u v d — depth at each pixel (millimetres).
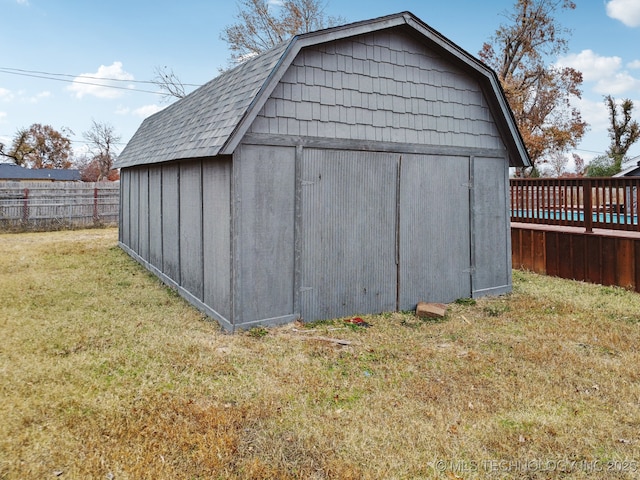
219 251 5148
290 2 22188
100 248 11391
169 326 5098
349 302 5570
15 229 15062
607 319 5422
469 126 6527
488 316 5668
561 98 24062
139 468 2514
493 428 2977
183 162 6445
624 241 6914
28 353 4199
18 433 2842
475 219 6629
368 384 3631
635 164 16766
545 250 8234
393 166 5840
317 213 5293
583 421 3064
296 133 5086
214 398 3365
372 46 5617
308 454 2680
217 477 2457
